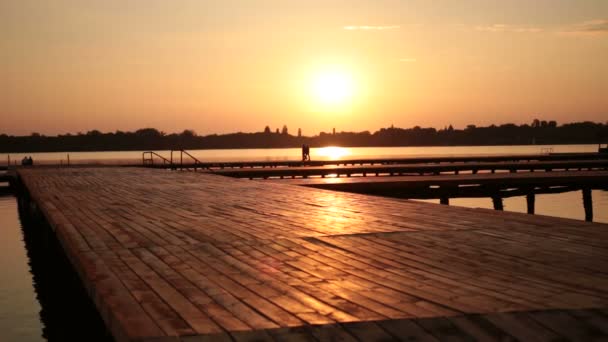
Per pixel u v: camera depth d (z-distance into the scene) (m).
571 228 7.39
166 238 6.89
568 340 3.29
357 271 5.00
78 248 6.26
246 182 17.55
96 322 7.32
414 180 20.25
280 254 5.82
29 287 10.93
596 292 4.17
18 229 18.73
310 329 3.41
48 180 18.77
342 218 8.62
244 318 3.63
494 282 4.53
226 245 6.37
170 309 3.85
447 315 3.61
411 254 5.74
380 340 3.27
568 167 34.88
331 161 40.03
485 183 20.50
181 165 36.50
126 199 12.14
